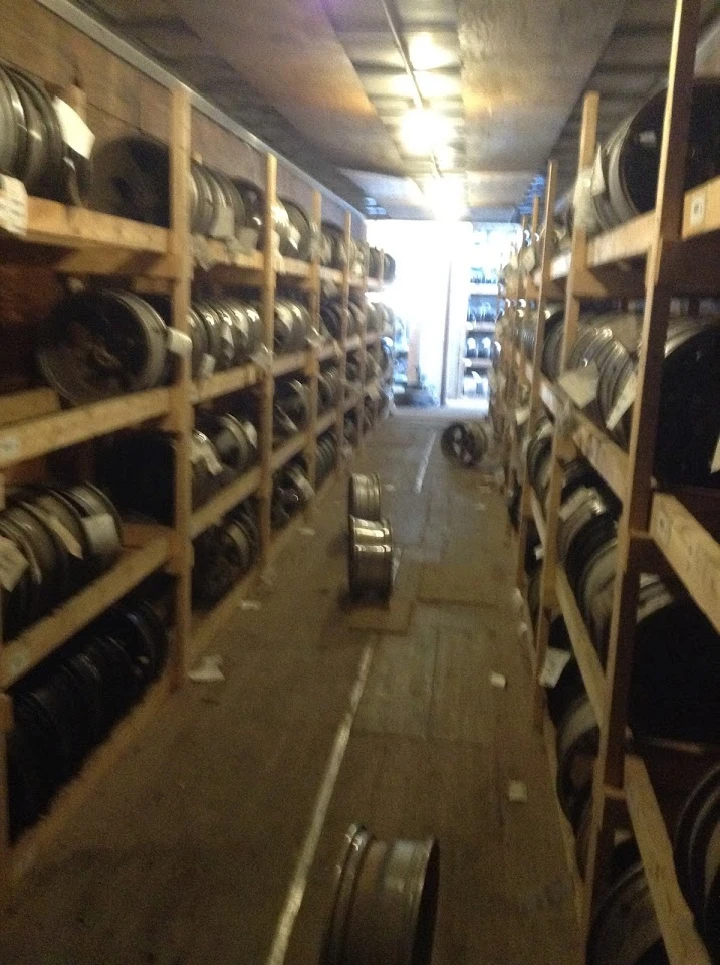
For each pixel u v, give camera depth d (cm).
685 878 136
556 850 243
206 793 263
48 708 239
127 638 291
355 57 491
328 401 642
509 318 729
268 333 425
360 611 408
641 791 167
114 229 241
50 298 306
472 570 482
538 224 609
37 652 216
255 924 212
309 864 234
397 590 445
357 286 793
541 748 296
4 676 202
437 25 436
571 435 264
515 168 788
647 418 168
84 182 239
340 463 695
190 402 311
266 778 273
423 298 1312
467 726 310
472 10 367
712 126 207
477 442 781
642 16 421
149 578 325
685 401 175
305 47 466
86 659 261
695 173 206
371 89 561
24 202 184
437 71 514
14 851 219
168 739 293
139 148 319
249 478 409
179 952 203
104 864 230
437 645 379
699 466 176
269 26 430
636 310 353
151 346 275
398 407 1208
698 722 199
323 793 266
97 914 213
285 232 461
